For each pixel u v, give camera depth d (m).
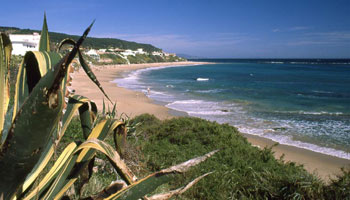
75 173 1.26
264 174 5.29
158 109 27.33
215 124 10.83
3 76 1.12
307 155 14.20
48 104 0.76
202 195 4.78
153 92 41.47
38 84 0.76
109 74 80.75
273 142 16.53
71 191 2.15
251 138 17.39
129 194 1.03
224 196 4.73
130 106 28.28
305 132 18.92
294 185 4.45
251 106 30.23
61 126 1.28
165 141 8.89
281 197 4.42
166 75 84.00
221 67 145.00
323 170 12.03
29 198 1.24
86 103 1.50
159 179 1.07
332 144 16.11
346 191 4.00
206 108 28.53
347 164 12.81
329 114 25.92
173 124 10.36
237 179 5.54
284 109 28.52
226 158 7.21
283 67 138.62
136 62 161.75
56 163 1.35
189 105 30.23
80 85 45.91
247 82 62.09
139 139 8.80
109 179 4.37
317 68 126.56
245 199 4.58
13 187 0.93
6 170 0.87
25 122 0.78
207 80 67.31
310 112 26.89
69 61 0.76
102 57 134.12
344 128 20.02
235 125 20.97
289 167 6.91
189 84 56.41
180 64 187.88
